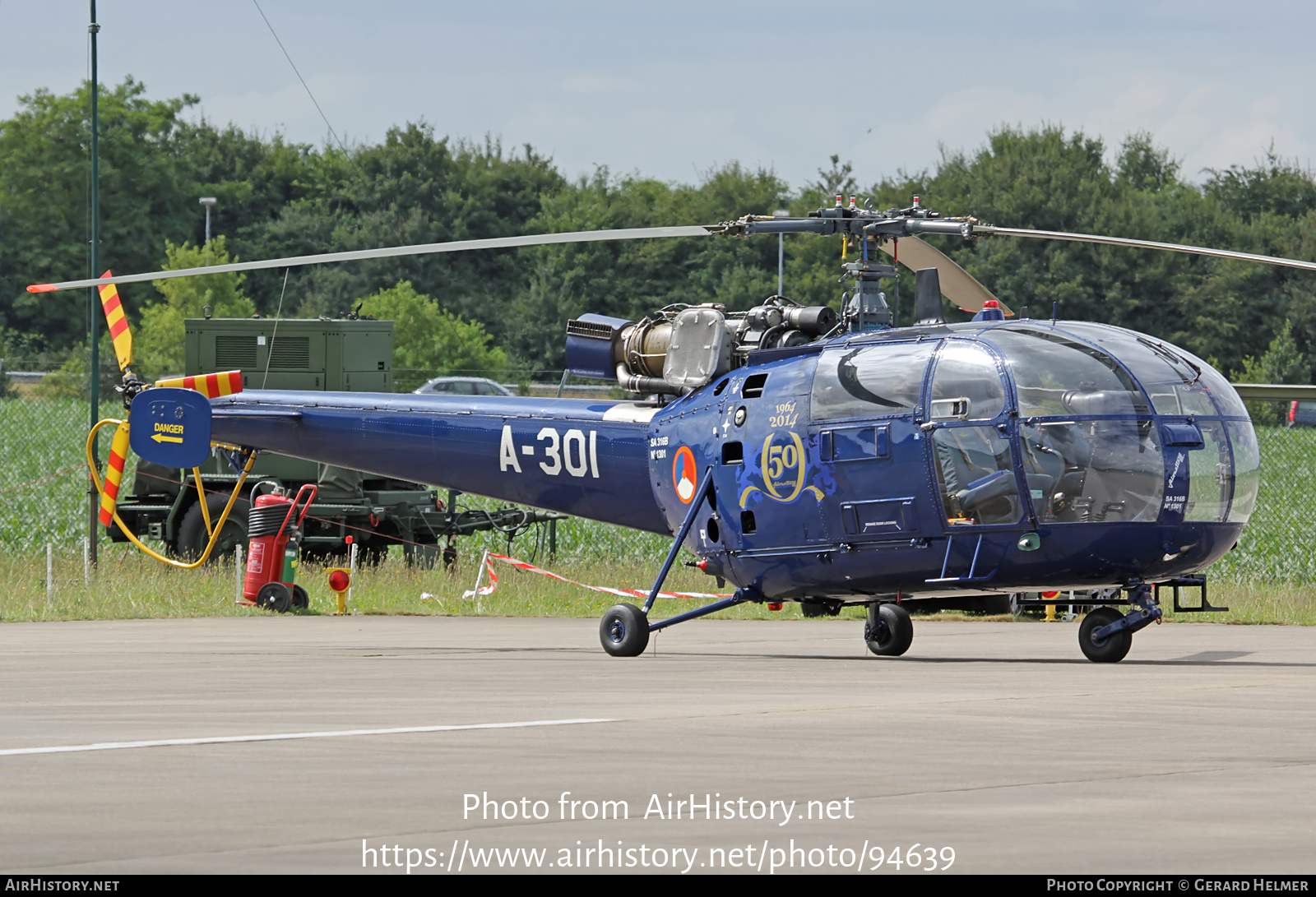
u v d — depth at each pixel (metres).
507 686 36.78
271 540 66.69
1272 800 20.75
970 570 42.09
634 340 50.31
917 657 47.00
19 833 18.80
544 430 52.53
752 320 47.81
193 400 59.16
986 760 24.33
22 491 118.00
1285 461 161.38
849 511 43.50
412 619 65.12
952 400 41.69
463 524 86.56
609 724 28.89
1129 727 28.17
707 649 51.34
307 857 17.52
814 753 25.03
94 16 85.31
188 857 17.48
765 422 45.38
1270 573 90.94
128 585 72.44
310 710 31.45
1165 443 40.56
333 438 57.12
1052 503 40.75
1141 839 18.23
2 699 33.88
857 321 46.56
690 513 47.00
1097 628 43.44
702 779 22.50
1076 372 41.12
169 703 32.97
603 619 46.84
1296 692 34.22
